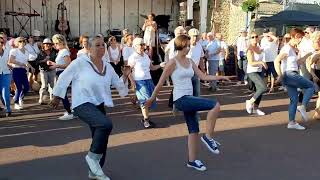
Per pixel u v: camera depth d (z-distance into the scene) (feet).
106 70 16.17
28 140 22.67
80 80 15.64
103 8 73.00
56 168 17.95
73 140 22.62
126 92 17.24
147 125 25.49
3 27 66.13
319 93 27.99
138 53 25.32
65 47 28.76
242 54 47.16
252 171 17.69
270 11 69.82
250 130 24.95
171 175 17.10
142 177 16.85
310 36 32.01
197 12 73.61
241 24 71.20
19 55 31.68
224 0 72.43
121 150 20.62
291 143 22.15
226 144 21.83
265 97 37.99
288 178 16.88
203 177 16.89
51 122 27.27
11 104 34.06
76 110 15.62
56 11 70.08
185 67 17.30
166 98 37.24
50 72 32.86
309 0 67.00
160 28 69.15
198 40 27.45
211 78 17.81
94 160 15.72
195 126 17.75
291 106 25.40
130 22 75.31
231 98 37.55
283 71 25.46
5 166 18.22
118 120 27.76
